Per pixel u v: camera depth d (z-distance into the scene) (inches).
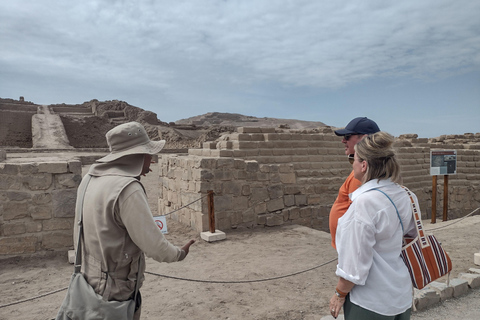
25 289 193.2
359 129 112.6
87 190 82.3
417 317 155.6
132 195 76.7
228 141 435.2
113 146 85.7
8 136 1782.7
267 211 359.6
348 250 76.2
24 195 236.7
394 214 77.3
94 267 79.4
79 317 76.4
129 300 80.3
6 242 233.5
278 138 446.3
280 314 165.2
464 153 684.1
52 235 244.1
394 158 81.0
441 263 82.9
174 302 179.5
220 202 329.1
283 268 231.3
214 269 229.6
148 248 75.6
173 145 1672.0
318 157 470.9
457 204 655.8
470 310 161.9
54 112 1994.3
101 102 2343.8
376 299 75.7
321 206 406.3
